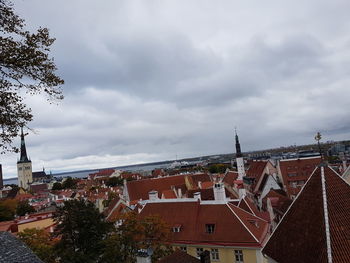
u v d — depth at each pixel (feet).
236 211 175.32
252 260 154.10
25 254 75.31
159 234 154.51
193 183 368.07
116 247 147.13
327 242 73.20
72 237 151.94
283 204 217.77
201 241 167.02
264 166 417.90
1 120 60.70
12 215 408.46
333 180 86.69
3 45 59.11
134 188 345.51
